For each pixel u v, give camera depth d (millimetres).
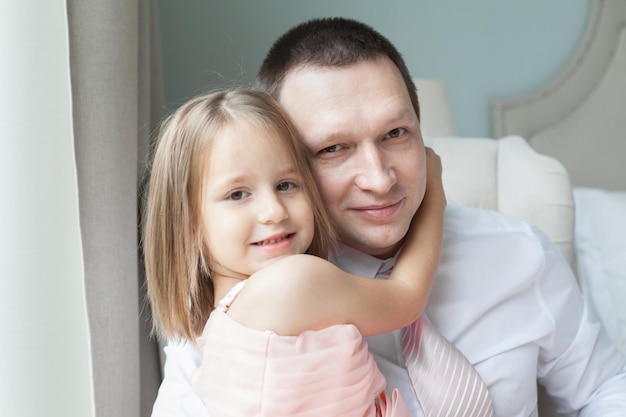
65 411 1093
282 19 2547
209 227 874
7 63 1062
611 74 2846
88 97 1176
